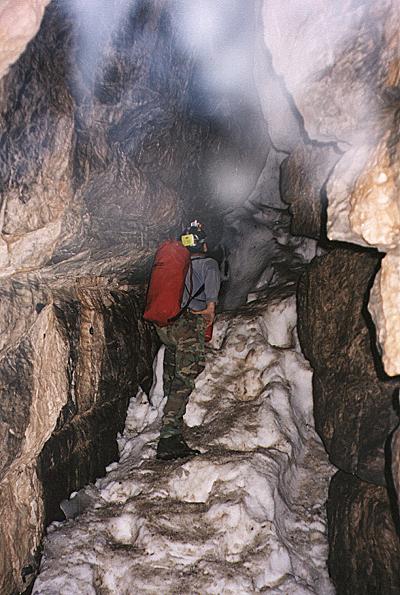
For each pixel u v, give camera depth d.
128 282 4.24
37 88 2.30
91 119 2.66
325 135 2.62
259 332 4.72
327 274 4.05
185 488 3.78
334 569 3.42
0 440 2.70
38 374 2.97
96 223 3.03
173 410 3.97
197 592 3.26
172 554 3.44
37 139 2.38
